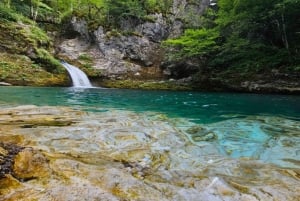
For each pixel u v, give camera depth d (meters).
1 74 17.70
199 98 14.31
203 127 6.82
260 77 18.61
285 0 16.56
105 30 26.67
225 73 20.31
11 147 3.93
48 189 2.78
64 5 32.72
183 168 3.91
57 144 4.50
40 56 20.45
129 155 4.23
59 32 28.41
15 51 19.86
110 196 2.77
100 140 4.93
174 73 25.03
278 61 18.42
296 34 19.50
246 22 19.56
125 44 26.48
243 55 20.25
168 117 8.02
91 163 3.66
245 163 4.22
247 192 3.12
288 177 3.65
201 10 32.56
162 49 27.83
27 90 15.00
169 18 30.50
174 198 2.89
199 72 22.39
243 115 9.11
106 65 24.61
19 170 3.14
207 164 4.14
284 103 12.53
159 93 16.73
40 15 28.73
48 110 7.55
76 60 24.53
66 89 17.38
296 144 5.49
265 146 5.34
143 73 25.12
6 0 25.48
